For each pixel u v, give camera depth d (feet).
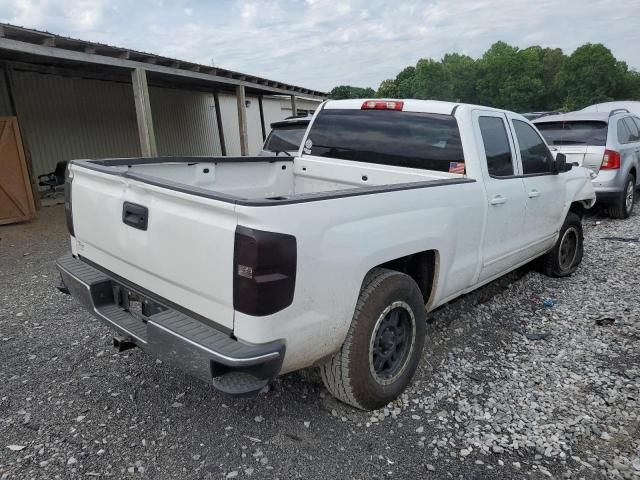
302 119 24.88
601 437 9.43
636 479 8.36
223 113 66.23
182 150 59.77
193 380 11.27
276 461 8.68
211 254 7.79
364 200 8.99
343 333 8.93
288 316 7.80
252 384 7.69
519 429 9.64
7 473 8.24
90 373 11.51
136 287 9.69
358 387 9.53
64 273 11.02
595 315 15.10
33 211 30.63
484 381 11.38
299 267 7.77
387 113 14.02
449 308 15.60
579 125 28.53
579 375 11.65
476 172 12.44
